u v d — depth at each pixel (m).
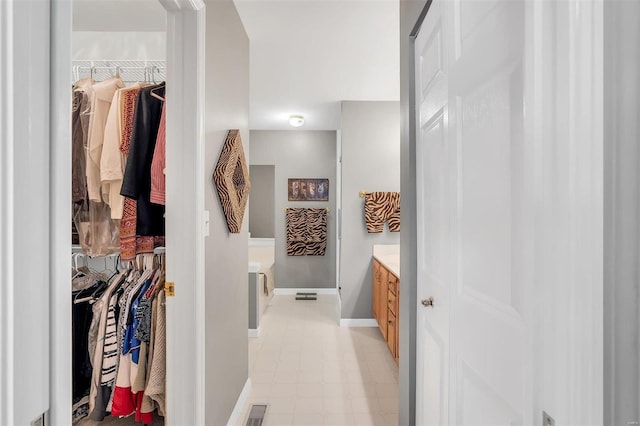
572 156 0.50
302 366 2.87
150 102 1.71
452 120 1.07
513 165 0.72
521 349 0.68
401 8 1.72
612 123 0.48
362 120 3.90
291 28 2.36
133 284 1.89
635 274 0.47
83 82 1.96
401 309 1.74
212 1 1.67
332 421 2.12
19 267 0.52
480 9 0.88
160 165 1.60
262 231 5.61
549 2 0.55
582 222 0.49
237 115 2.15
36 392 0.56
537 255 0.59
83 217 1.87
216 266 1.76
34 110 0.55
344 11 2.15
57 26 0.59
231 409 2.05
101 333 1.87
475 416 0.92
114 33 2.26
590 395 0.48
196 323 1.47
